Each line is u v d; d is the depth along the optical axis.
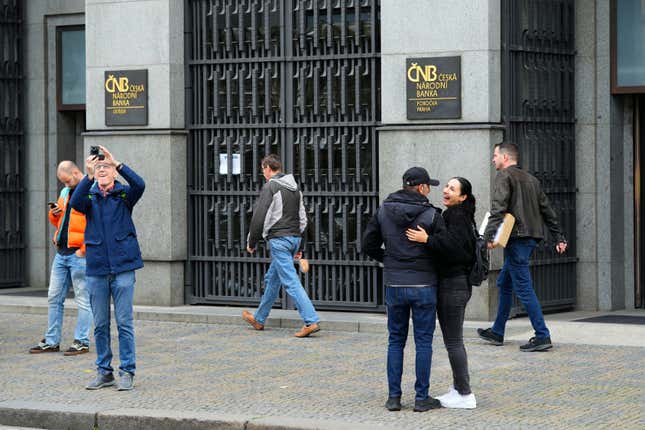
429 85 14.41
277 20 15.62
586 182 15.64
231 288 16.03
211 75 16.05
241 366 11.83
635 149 15.82
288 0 15.52
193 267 16.25
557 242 12.70
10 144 18.78
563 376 10.98
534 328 12.47
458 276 9.62
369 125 15.02
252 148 15.82
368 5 15.03
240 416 9.34
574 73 15.62
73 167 13.07
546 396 10.05
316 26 15.29
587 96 15.57
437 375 11.17
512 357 12.09
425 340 9.61
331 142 15.25
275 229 13.81
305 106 15.43
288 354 12.55
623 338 13.18
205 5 16.06
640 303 15.91
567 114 15.51
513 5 14.66
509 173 12.39
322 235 15.37
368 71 15.05
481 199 14.16
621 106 15.70
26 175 18.89
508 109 14.48
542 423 9.02
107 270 10.65
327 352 12.66
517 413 9.41
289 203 13.85
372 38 14.98
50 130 18.77
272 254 13.89
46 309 16.09
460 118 14.30
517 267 12.44
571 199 15.61
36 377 11.47
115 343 13.51
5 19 18.69
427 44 14.43
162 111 16.02
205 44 16.05
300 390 10.50
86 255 10.73
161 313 15.34
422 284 9.53
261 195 13.87
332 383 10.84
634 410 9.45
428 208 9.56
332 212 15.26
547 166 15.19
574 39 15.61
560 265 15.45
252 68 15.81
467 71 14.23
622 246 15.84
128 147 16.22
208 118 16.12
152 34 16.05
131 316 10.76
